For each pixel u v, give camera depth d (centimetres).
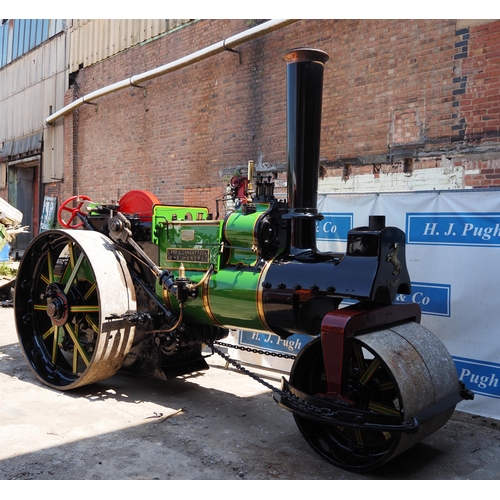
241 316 347
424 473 287
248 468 288
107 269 394
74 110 1055
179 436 330
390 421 261
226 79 736
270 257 346
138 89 891
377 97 577
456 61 517
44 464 286
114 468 284
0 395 399
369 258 289
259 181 367
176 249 389
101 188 992
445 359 301
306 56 325
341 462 293
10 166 1343
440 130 529
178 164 818
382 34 571
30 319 459
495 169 493
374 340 277
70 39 1088
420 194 412
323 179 624
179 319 369
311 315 329
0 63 1377
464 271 392
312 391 314
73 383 400
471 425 363
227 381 451
